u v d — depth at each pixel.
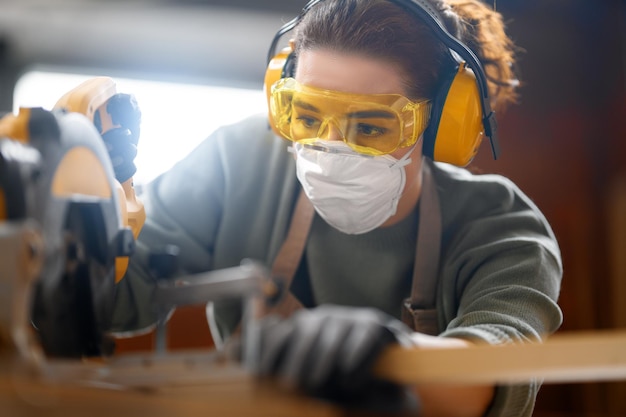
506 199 1.73
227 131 1.90
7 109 3.75
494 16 1.75
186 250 1.81
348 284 1.73
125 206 1.24
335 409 0.77
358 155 1.55
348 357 0.82
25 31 3.74
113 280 1.12
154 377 0.85
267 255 1.79
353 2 1.55
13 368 0.83
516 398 1.21
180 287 0.94
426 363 0.85
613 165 4.55
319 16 1.55
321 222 1.74
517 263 1.57
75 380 0.83
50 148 0.98
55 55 3.78
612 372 0.87
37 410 0.75
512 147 4.52
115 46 3.83
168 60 3.88
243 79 3.95
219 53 3.91
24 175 0.91
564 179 4.55
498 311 1.43
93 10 3.74
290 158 1.80
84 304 1.07
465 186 1.74
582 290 4.54
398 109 1.51
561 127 4.57
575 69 4.59
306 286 1.77
